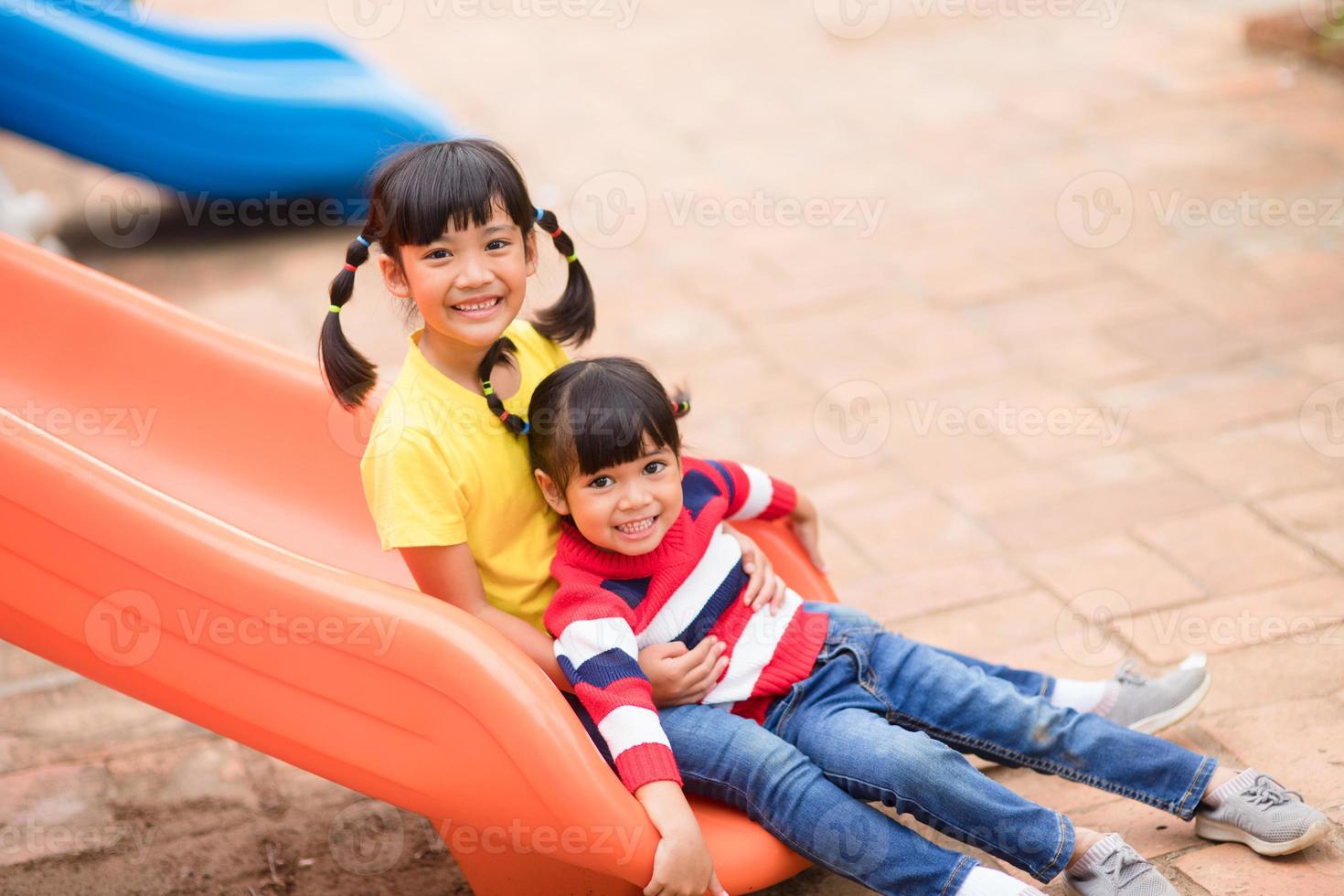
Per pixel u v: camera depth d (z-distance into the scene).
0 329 4.46
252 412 4.39
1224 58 11.08
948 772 3.40
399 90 9.70
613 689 3.37
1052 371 6.88
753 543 3.91
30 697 4.93
